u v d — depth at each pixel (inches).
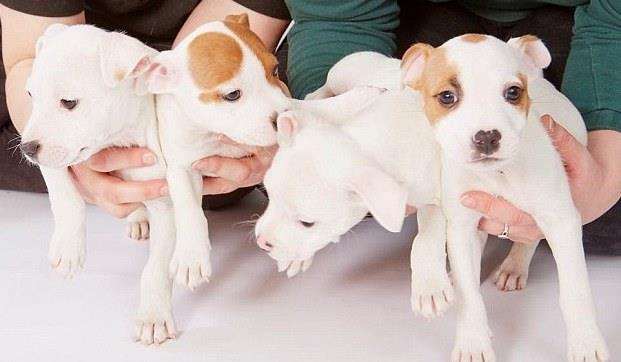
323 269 50.3
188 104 41.5
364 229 54.2
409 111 41.8
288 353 44.2
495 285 48.7
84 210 44.6
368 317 46.4
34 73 41.6
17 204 56.3
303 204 39.6
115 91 41.8
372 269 50.2
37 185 56.7
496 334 45.1
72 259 44.0
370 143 41.1
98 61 41.5
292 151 39.9
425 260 42.4
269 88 41.3
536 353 43.9
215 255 51.4
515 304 47.2
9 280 49.0
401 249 52.1
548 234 41.6
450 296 41.9
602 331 44.9
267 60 41.6
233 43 41.2
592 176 43.4
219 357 44.0
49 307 47.1
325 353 44.1
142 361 43.8
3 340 45.0
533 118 40.8
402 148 41.3
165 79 41.5
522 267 48.3
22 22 50.0
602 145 45.5
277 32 54.6
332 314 46.7
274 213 40.4
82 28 42.4
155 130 43.4
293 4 51.9
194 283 42.1
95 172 44.7
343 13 51.0
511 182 40.7
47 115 41.4
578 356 40.7
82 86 41.3
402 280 49.2
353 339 45.0
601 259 50.8
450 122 38.4
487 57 38.4
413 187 41.5
